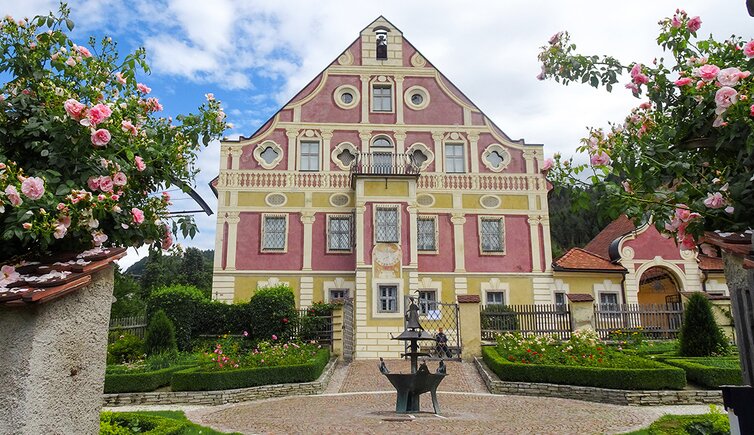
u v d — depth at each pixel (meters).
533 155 29.62
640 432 9.10
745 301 3.91
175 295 21.67
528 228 28.75
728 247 5.90
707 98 5.09
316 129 29.27
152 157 6.31
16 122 5.56
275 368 14.95
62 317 4.55
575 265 28.45
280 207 28.05
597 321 22.12
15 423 4.06
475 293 27.77
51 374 4.38
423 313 26.94
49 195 4.79
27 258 4.99
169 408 12.63
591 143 5.71
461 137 29.69
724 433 8.11
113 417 8.79
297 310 22.23
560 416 11.34
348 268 27.56
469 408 12.44
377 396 14.44
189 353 20.28
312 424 10.34
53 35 5.98
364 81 30.25
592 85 6.04
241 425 10.37
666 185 5.57
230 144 28.58
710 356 16.03
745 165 4.84
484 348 19.16
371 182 26.98
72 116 5.08
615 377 13.58
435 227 28.33
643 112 5.92
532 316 21.20
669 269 28.33
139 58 6.68
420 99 30.31
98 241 5.25
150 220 6.13
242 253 27.44
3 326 4.20
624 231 32.28
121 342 17.59
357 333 24.95
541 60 6.20
